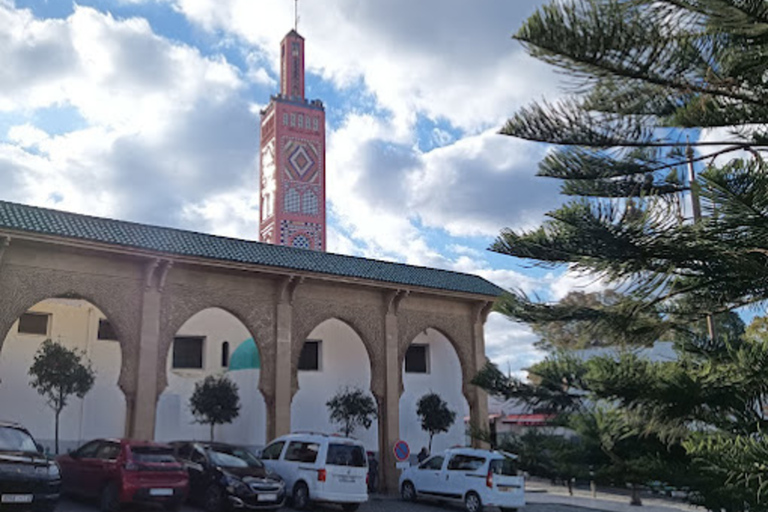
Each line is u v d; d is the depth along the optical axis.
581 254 6.81
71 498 16.08
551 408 8.37
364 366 30.05
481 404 26.20
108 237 19.92
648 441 7.50
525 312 7.59
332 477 17.20
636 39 6.15
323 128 66.81
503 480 18.80
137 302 20.50
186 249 21.33
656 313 7.54
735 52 6.49
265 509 16.55
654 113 7.41
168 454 15.09
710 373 6.43
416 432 29.84
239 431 27.16
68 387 21.91
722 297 7.25
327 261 24.80
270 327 22.78
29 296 18.83
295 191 63.94
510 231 7.25
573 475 8.34
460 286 26.66
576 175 8.12
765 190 5.59
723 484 6.20
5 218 18.58
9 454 11.80
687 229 6.26
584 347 7.96
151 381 19.98
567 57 6.37
